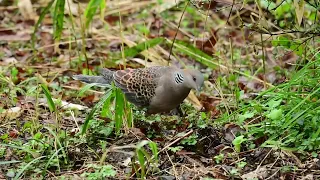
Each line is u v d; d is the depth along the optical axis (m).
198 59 14.91
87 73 14.19
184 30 17.77
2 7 19.20
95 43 16.95
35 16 18.50
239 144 10.30
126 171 10.07
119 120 10.65
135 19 18.56
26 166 9.71
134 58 15.47
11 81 13.63
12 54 16.38
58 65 15.60
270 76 14.34
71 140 10.95
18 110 12.48
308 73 11.10
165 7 18.66
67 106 12.77
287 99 10.85
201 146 10.74
